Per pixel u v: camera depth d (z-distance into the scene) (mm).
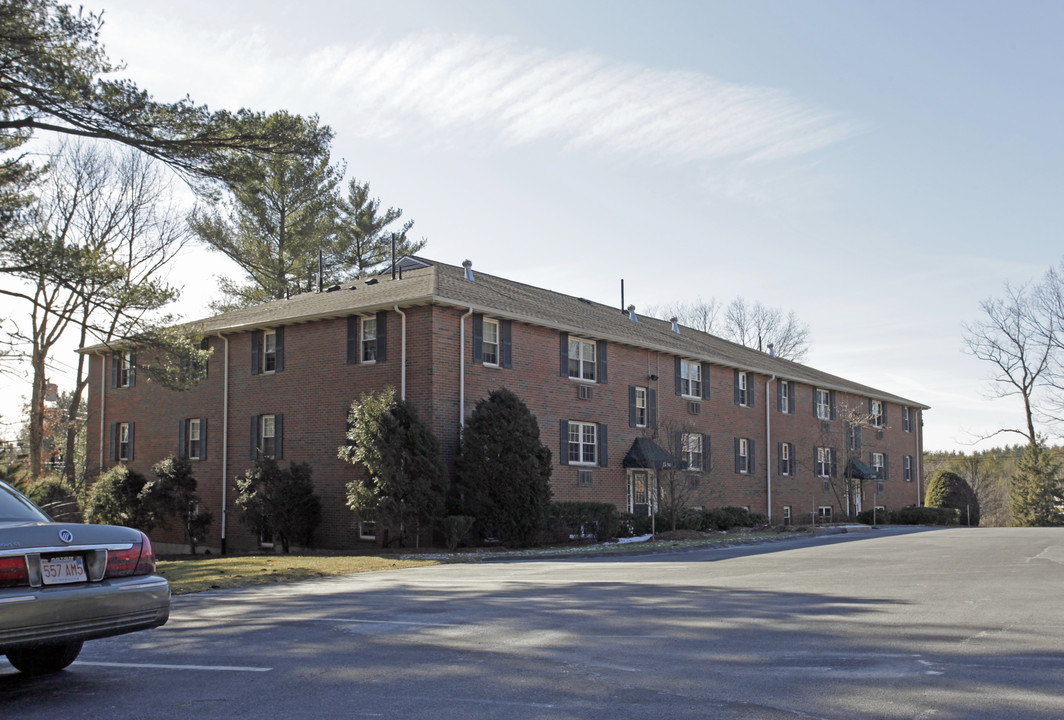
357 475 25391
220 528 29094
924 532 30750
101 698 6027
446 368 24641
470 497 23828
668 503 30438
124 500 28703
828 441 43469
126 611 6227
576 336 29453
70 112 17094
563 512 25562
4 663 7516
